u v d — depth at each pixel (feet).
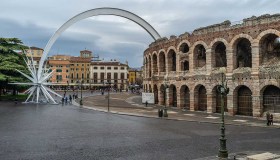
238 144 81.35
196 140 87.45
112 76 565.94
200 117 149.38
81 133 99.09
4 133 96.32
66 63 551.59
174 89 207.62
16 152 70.28
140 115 158.30
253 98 146.20
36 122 124.88
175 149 74.95
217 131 105.70
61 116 151.02
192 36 181.78
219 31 163.22
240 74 152.15
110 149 74.79
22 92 374.63
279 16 135.85
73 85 515.09
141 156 67.51
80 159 64.49
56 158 65.21
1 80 240.12
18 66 257.75
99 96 331.98
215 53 172.65
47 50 278.05
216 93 168.96
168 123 128.88
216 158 65.31
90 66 559.38
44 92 246.27
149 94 224.12
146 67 257.96
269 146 78.59
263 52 147.23
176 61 196.44
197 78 177.47
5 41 276.41
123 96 334.65
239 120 136.98
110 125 119.96
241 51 168.14
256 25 145.07
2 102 238.27
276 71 136.77
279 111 140.26
